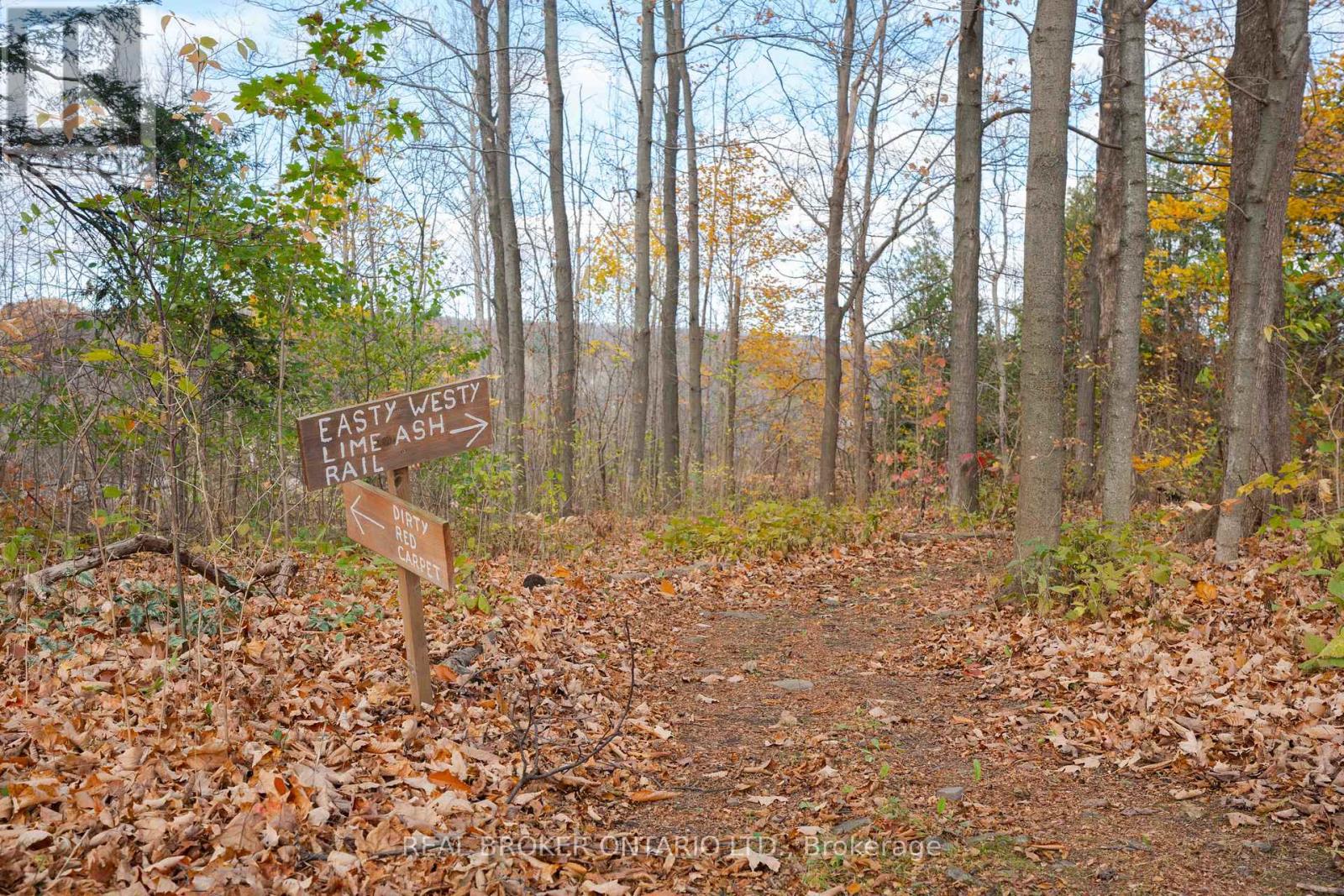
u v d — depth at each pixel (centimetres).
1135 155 787
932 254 2466
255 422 978
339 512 1058
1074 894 317
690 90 1892
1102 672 548
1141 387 1600
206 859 293
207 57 526
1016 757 452
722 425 2527
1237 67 902
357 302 1073
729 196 2384
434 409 466
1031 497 742
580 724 501
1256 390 883
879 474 1822
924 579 955
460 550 989
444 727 447
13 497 694
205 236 686
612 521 1362
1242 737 429
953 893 322
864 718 533
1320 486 610
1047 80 727
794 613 845
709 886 333
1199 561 780
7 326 641
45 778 325
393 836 325
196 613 532
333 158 626
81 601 524
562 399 1538
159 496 540
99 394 564
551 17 1512
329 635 554
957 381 1423
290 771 360
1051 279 736
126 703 401
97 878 274
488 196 1764
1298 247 1417
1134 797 394
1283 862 327
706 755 483
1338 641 467
